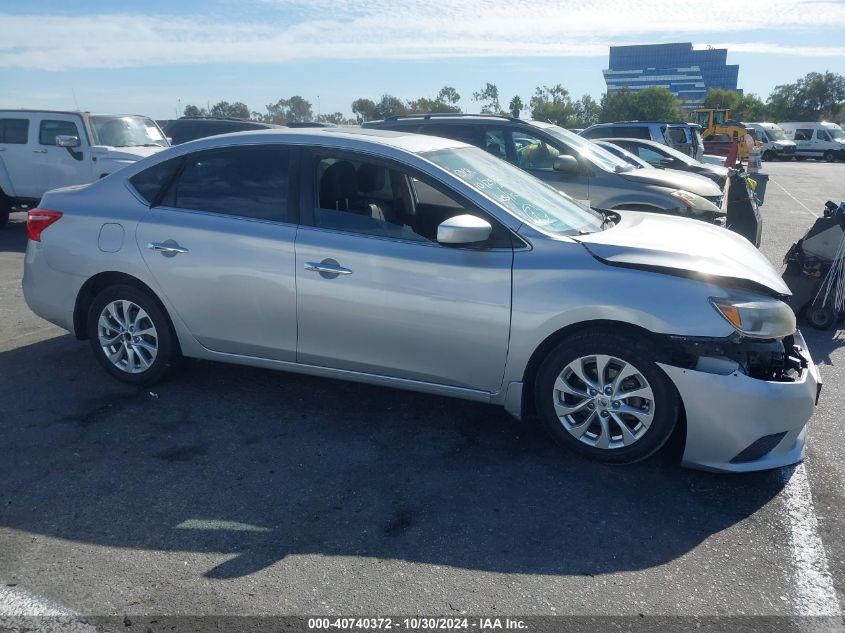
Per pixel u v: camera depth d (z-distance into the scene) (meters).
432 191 4.43
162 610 2.90
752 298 3.84
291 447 4.29
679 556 3.29
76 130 12.32
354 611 2.90
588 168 8.42
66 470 4.00
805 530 3.50
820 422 4.76
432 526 3.50
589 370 4.03
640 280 3.87
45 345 6.04
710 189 9.05
